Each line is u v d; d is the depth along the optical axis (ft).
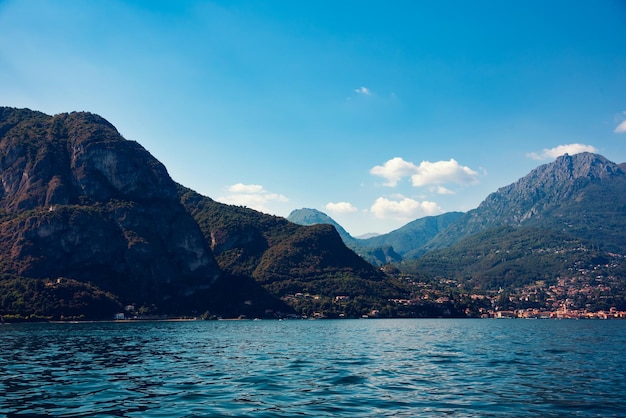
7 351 258.37
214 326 646.33
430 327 638.53
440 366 196.13
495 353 253.24
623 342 344.08
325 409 116.98
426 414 112.57
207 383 152.56
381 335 435.12
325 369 186.19
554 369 188.03
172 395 132.98
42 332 462.19
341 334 451.53
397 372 177.78
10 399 127.34
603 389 143.84
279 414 111.96
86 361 212.64
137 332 476.95
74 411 114.32
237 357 231.71
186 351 263.90
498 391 140.26
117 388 143.54
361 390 141.28
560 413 113.80
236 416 109.81
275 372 177.47
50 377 164.86
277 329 562.25
